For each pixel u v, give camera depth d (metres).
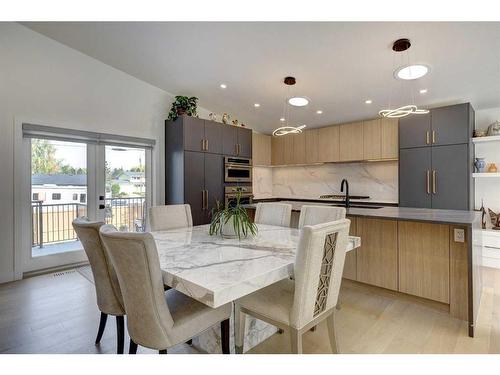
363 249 2.92
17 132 3.18
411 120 4.24
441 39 2.62
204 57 3.42
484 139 3.87
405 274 2.65
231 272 1.40
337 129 5.23
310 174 6.02
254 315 1.68
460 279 2.34
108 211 4.06
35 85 3.29
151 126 4.41
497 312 2.43
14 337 2.05
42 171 3.48
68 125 3.55
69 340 2.01
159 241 2.09
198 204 4.44
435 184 4.02
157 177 4.50
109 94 3.93
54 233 3.59
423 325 2.24
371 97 4.06
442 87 3.59
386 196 5.00
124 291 1.38
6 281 3.14
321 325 2.25
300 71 3.49
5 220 3.14
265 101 4.58
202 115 5.06
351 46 2.86
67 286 3.03
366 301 2.69
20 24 3.17
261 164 5.96
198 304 1.59
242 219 2.20
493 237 3.73
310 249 1.41
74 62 3.59
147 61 3.68
